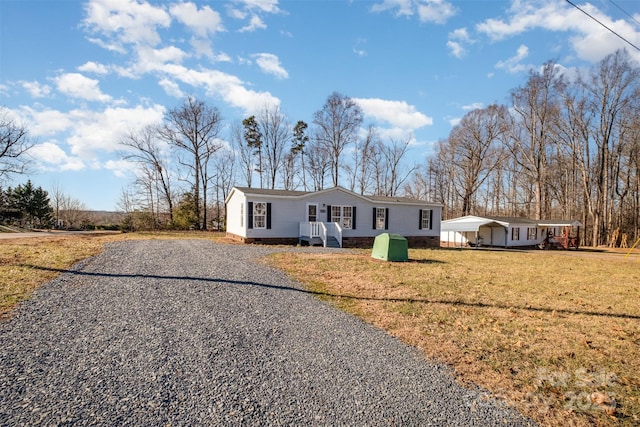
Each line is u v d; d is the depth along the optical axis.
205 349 3.79
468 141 34.72
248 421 2.51
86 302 5.40
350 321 4.95
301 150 38.94
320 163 38.53
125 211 39.31
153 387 2.94
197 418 2.52
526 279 9.32
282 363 3.52
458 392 3.05
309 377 3.23
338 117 36.91
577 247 27.31
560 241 27.55
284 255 11.88
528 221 28.31
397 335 4.44
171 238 19.41
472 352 3.95
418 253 16.27
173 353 3.65
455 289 7.35
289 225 17.72
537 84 31.09
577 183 35.66
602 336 4.64
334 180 37.41
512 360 3.76
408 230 21.52
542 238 29.89
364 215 19.81
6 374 3.07
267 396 2.87
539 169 31.52
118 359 3.47
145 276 7.41
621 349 4.16
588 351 4.07
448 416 2.67
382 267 9.98
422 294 6.73
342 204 19.09
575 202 35.59
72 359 3.43
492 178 40.72
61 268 7.94
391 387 3.09
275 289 6.68
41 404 2.62
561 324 5.14
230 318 4.88
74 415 2.49
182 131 32.50
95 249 11.95
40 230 32.94
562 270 11.98
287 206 17.67
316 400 2.83
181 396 2.82
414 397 2.94
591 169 33.31
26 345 3.72
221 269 8.48
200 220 32.72
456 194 39.78
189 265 8.95
